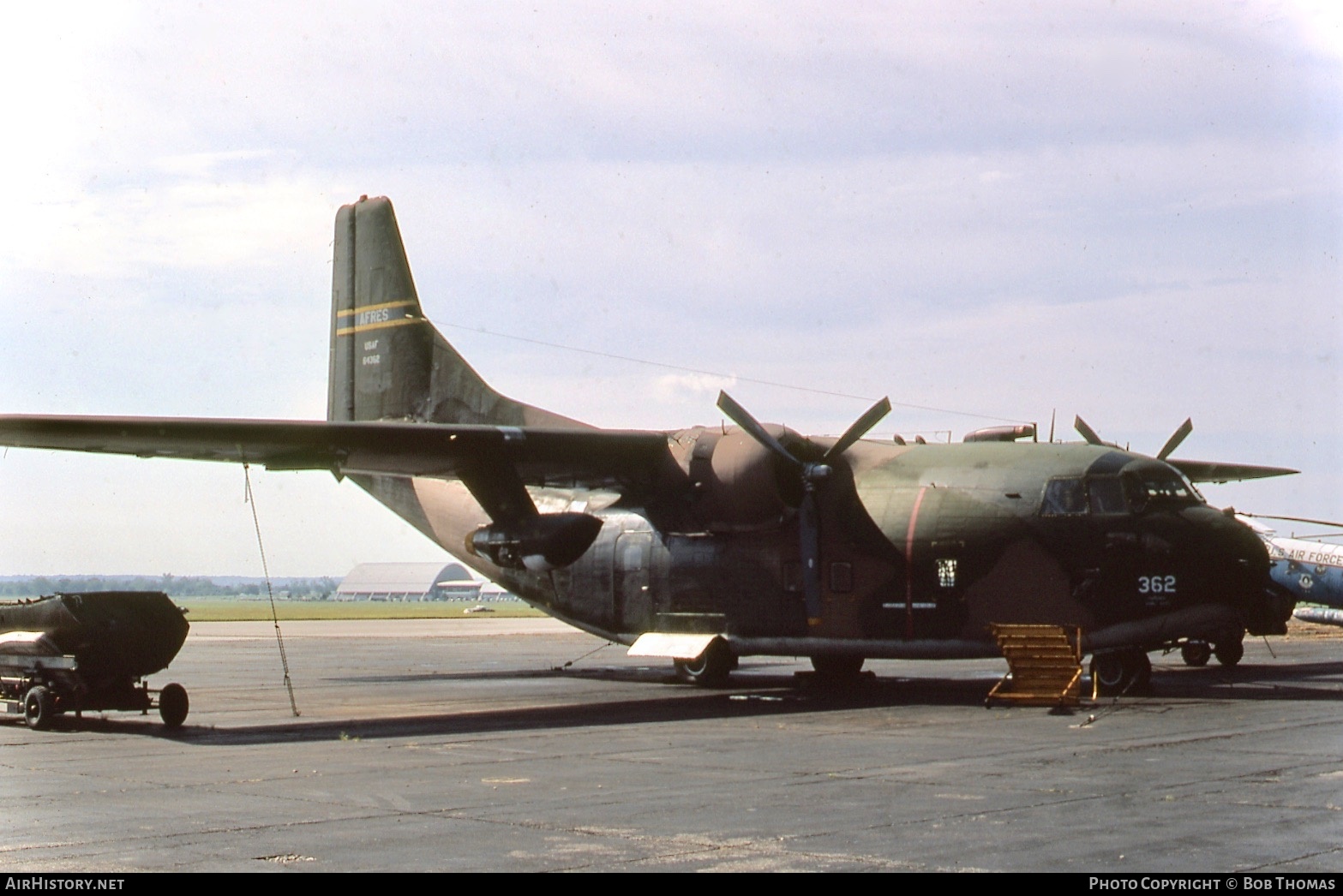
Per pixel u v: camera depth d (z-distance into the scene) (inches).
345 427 724.7
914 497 793.6
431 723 661.9
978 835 351.6
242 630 2389.3
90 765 501.7
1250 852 327.0
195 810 395.5
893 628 793.6
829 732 609.6
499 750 548.4
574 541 797.9
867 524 802.8
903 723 645.9
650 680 983.0
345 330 1093.1
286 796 423.2
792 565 827.4
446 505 997.8
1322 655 1246.3
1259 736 572.4
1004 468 780.6
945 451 818.2
